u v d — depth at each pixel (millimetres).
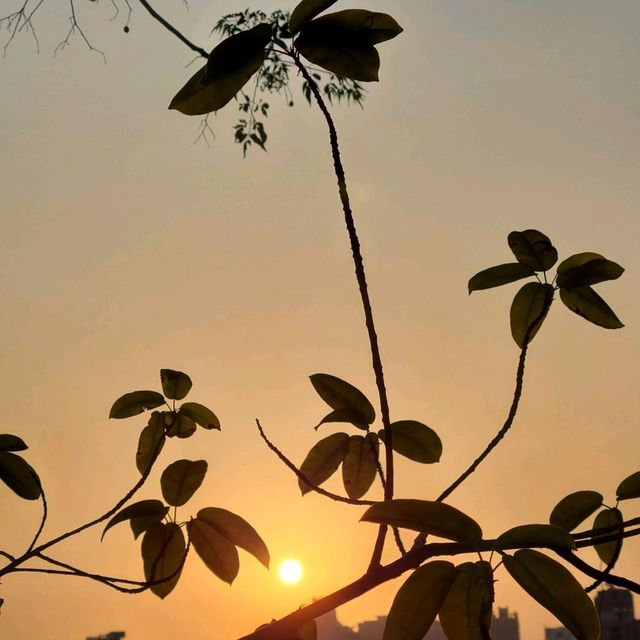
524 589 931
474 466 1231
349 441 1437
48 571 1454
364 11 1243
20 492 1551
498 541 945
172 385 1823
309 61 1272
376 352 1268
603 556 1215
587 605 914
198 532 1455
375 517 964
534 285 1596
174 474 1534
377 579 1054
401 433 1438
